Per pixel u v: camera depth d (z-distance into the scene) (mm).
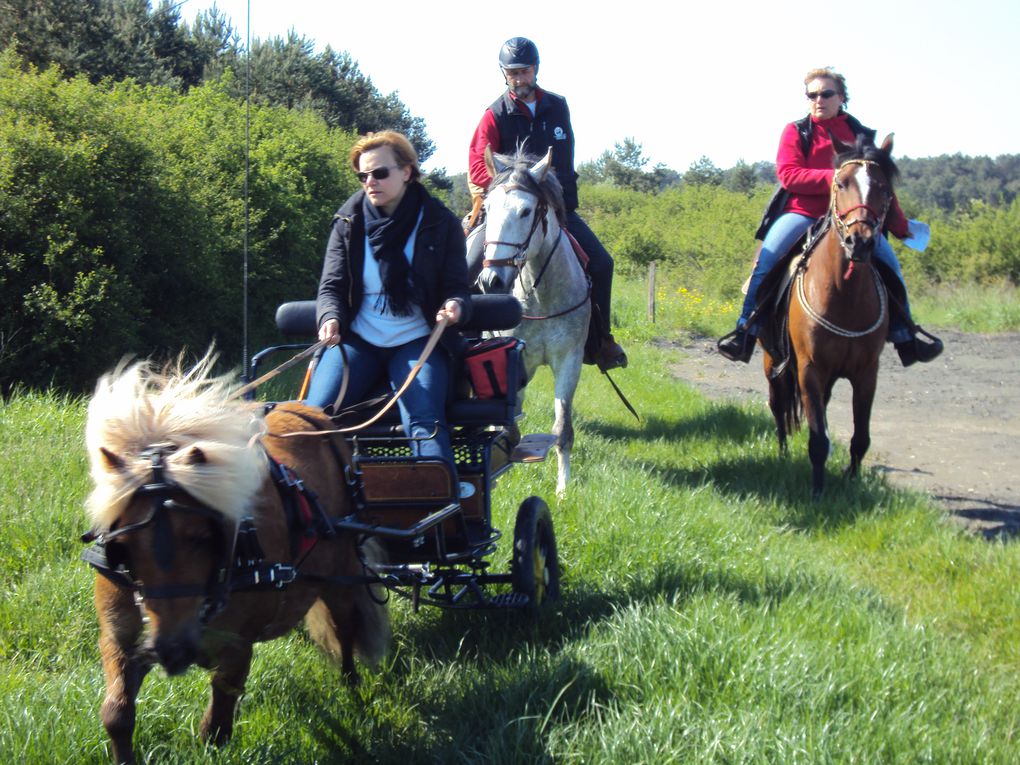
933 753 3730
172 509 3076
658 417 11438
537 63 8312
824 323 7859
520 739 3777
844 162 7734
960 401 14211
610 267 8695
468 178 8664
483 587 5477
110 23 31453
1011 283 30203
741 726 3768
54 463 7031
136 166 12281
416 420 4566
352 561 4250
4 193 10789
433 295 4754
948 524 7469
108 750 3709
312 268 17812
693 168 68375
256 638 3680
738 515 7195
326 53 41250
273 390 11008
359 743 4016
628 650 4430
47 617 4867
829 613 5043
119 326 11398
